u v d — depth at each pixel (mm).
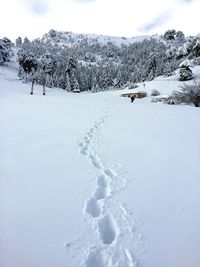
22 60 96438
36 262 2926
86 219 3785
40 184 4984
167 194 4738
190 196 4688
